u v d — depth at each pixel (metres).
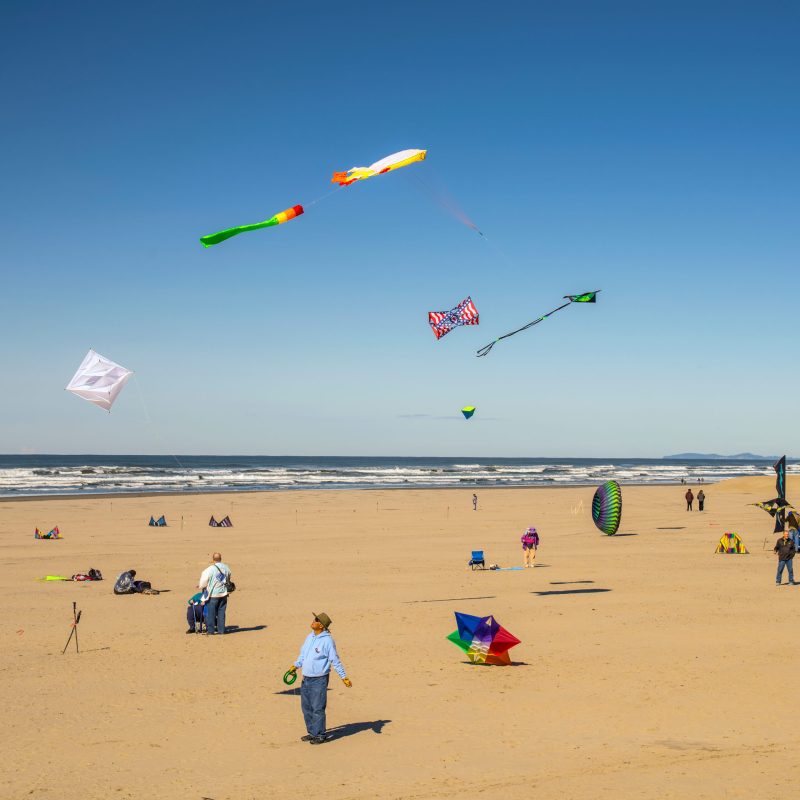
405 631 16.98
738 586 22.12
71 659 14.82
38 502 62.78
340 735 10.61
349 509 57.06
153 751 10.05
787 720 10.97
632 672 13.52
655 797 8.27
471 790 8.59
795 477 76.81
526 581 23.69
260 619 18.52
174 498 68.81
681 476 132.88
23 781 9.06
